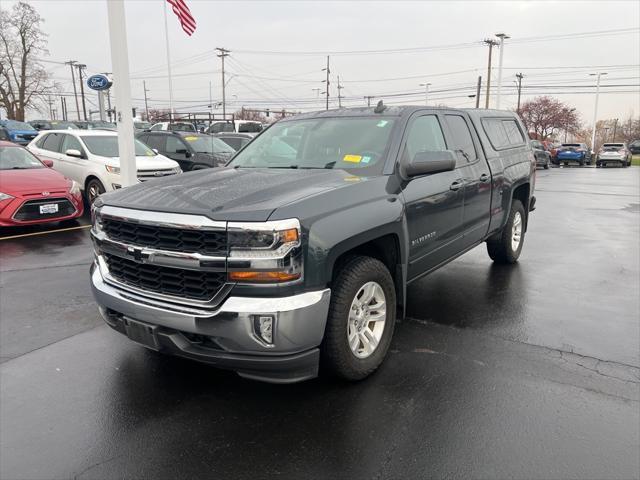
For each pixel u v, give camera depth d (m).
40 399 3.36
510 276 6.25
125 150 7.86
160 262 3.07
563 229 9.60
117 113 7.78
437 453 2.79
